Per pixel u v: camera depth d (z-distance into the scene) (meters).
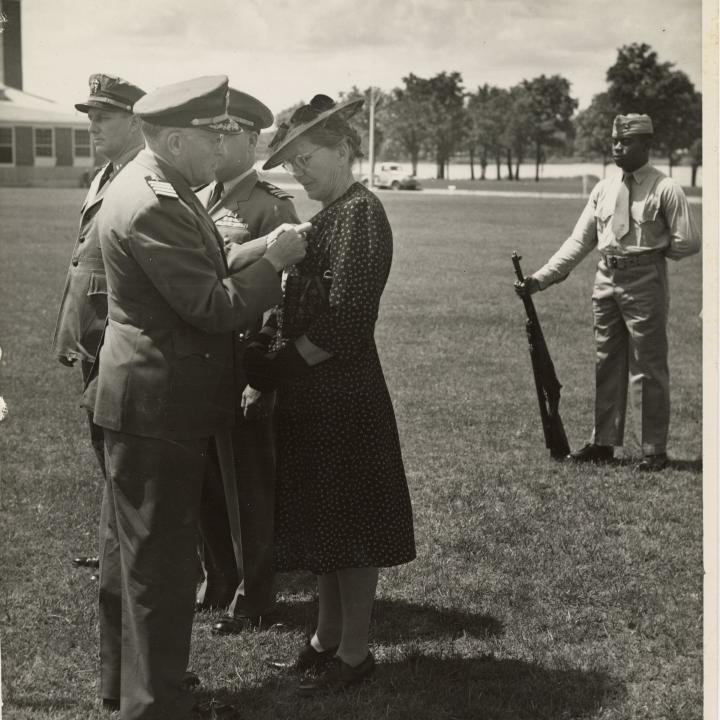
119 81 3.50
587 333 8.62
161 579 2.59
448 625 3.28
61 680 2.96
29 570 3.74
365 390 2.81
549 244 15.69
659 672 2.96
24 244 14.60
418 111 31.30
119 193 2.54
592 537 4.04
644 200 4.92
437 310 9.66
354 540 2.80
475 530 4.09
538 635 3.20
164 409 2.55
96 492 4.57
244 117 3.18
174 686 2.62
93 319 3.58
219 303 2.52
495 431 5.63
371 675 2.93
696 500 4.50
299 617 3.41
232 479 3.15
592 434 5.42
